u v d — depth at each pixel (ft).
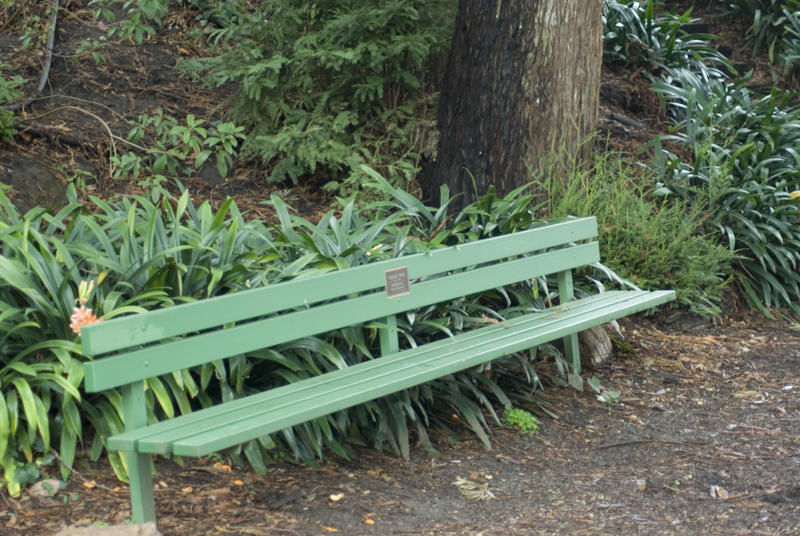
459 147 21.26
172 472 11.49
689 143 24.40
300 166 21.89
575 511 11.55
